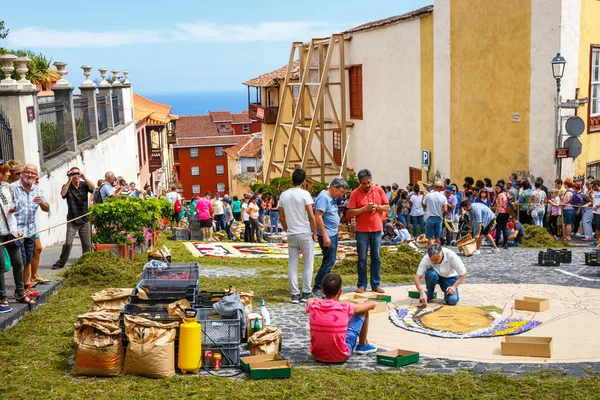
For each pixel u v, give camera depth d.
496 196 19.56
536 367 7.64
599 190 18.22
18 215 10.17
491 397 6.67
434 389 6.89
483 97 23.97
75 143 21.98
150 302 8.45
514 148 22.88
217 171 105.81
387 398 6.68
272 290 11.98
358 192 11.54
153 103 60.00
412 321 9.73
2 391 6.81
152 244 18.22
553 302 10.84
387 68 31.42
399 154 30.94
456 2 25.05
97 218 13.90
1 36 23.02
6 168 9.65
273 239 23.31
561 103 20.73
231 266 15.45
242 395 6.76
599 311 10.21
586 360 7.87
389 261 14.48
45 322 9.37
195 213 27.06
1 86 16.09
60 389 6.88
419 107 28.69
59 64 21.81
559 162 20.91
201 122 114.88
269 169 40.16
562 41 21.09
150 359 7.23
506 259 15.98
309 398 6.70
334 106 37.16
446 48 25.95
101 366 7.23
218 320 7.70
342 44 34.47
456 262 10.62
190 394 6.78
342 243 21.36
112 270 12.26
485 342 8.68
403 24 29.50
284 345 8.68
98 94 30.67
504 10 22.67
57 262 13.31
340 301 8.10
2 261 9.38
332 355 7.88
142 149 43.88
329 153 35.44
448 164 26.45
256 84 49.59
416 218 20.81
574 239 19.86
